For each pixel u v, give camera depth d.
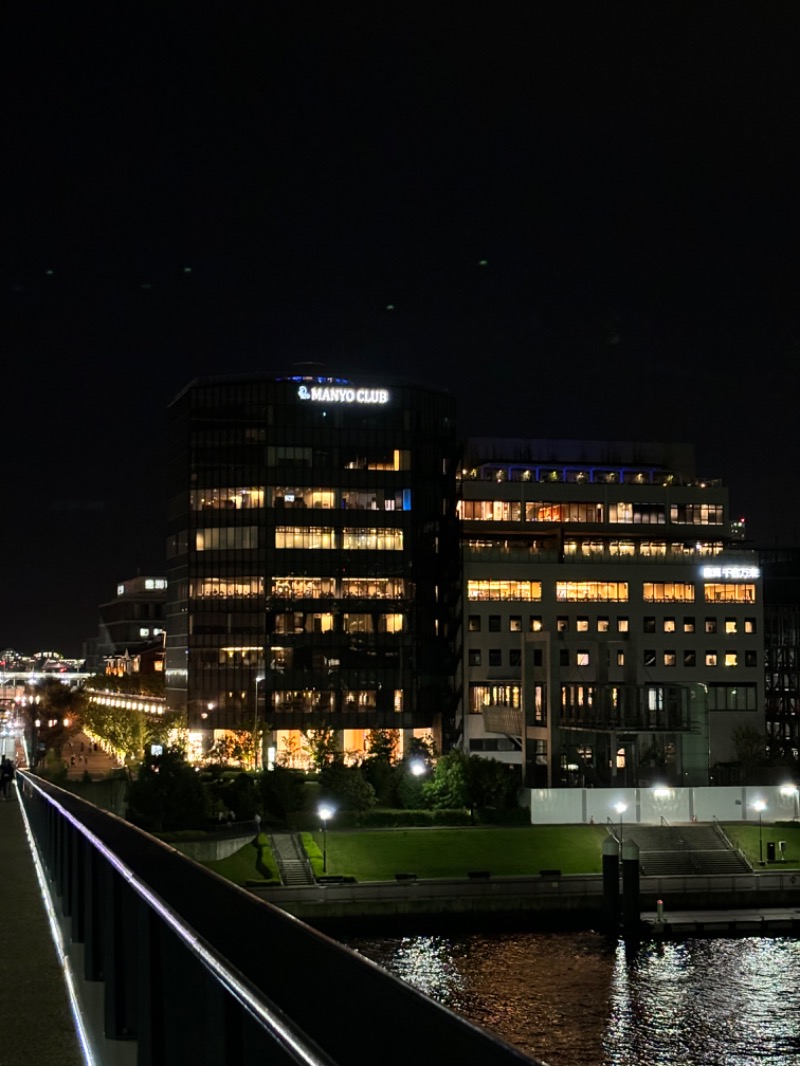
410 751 149.38
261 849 112.44
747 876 112.50
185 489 172.38
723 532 182.50
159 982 8.55
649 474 185.75
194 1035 7.30
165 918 7.60
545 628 168.88
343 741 164.50
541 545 179.75
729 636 171.62
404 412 171.38
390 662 166.62
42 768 110.94
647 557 172.12
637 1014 81.44
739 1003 83.88
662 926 101.44
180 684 172.50
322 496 168.00
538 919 105.56
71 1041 10.82
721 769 152.12
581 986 87.62
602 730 131.25
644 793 127.62
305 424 168.38
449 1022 4.10
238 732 154.62
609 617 170.12
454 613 170.62
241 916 6.48
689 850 120.00
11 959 14.97
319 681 164.88
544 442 186.50
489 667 167.50
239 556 166.75
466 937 101.19
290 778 123.69
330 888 102.94
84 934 13.70
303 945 5.43
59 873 19.00
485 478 178.75
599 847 118.94
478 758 129.88
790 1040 76.88
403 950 97.06
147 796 112.94
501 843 118.00
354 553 167.75
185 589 170.88
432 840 117.75
